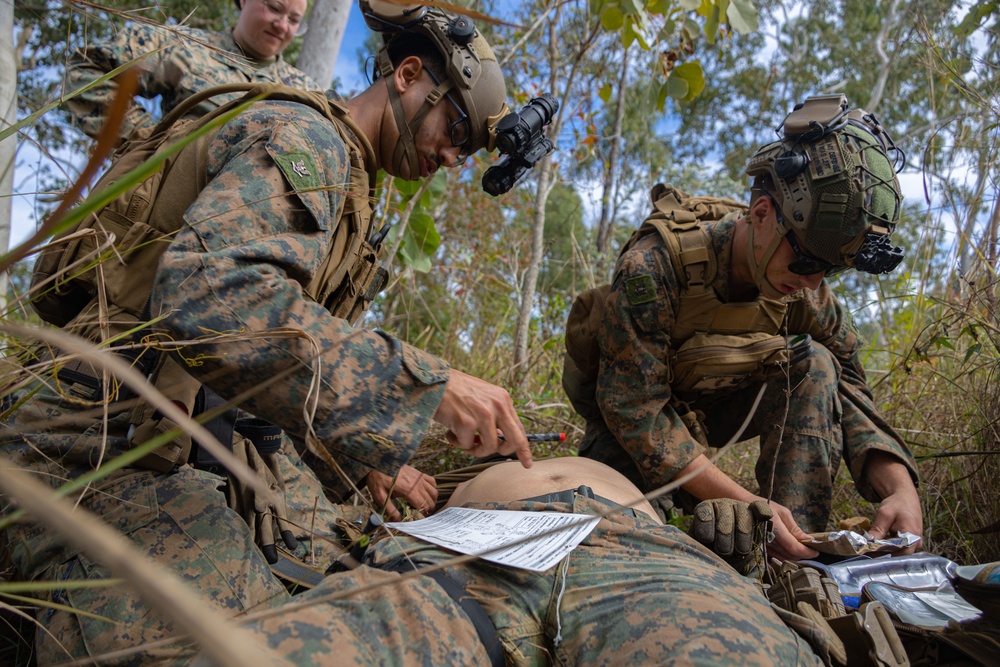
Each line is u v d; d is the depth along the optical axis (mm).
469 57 1857
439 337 4508
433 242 3738
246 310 1289
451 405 1384
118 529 1463
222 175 1450
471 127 1901
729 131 12117
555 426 3350
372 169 1821
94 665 1326
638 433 2219
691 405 2631
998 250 2736
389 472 1324
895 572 1797
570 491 1651
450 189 5395
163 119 1698
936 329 2777
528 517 1565
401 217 3457
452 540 1455
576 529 1456
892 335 3559
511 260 5125
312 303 1365
